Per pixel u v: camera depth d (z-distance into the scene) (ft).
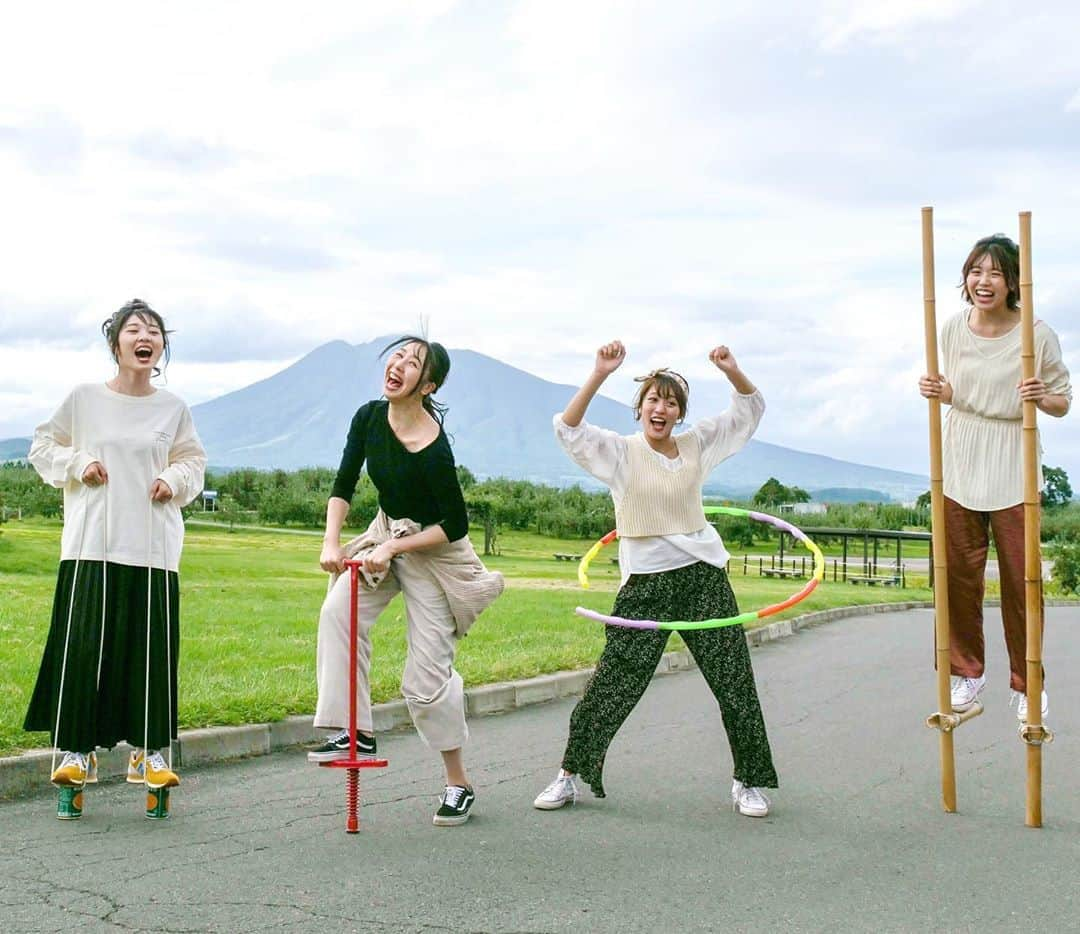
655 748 26.94
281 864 17.03
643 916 15.16
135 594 19.97
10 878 16.11
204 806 20.53
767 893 16.20
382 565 19.16
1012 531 21.67
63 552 20.15
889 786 22.94
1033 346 20.22
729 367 21.15
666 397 21.17
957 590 22.09
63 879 16.10
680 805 21.29
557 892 16.08
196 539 181.47
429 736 19.65
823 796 22.06
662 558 21.31
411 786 22.47
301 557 132.98
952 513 22.15
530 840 18.71
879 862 17.75
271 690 29.09
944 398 21.26
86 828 18.85
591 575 117.91
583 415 20.92
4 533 145.48
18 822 19.19
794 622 66.08
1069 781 23.34
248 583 79.00
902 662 47.06
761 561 142.10
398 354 19.53
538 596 71.15
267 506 256.73
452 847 18.19
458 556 19.86
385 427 19.86
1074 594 140.97
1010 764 24.91
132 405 20.53
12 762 21.20
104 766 22.58
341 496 20.30
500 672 35.55
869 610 85.76
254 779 22.84
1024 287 20.25
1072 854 18.29
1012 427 21.81
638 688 21.12
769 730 29.55
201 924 14.47
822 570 21.33
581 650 41.22
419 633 19.74
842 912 15.44
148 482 20.35
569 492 266.77
